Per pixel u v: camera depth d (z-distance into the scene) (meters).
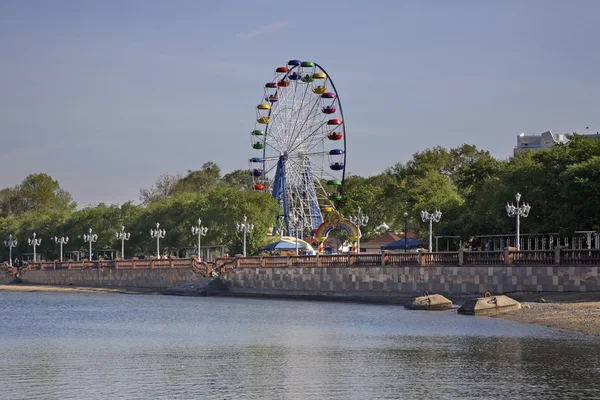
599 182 100.81
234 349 60.09
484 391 42.41
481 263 96.75
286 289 125.25
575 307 79.31
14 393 43.47
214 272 140.50
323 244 166.38
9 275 193.75
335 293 116.06
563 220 103.81
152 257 157.88
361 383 45.28
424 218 112.81
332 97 163.62
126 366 52.12
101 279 167.12
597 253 86.44
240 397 42.19
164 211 191.75
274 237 173.50
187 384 45.72
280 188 175.62
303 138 168.62
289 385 45.09
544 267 89.88
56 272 179.25
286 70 169.00
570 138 125.56
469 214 143.00
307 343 63.06
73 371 50.31
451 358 53.25
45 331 75.75
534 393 41.72
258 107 171.62
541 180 115.44
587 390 42.31
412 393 42.34
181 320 87.00
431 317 82.69
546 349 55.94
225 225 172.50
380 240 183.88
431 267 101.75
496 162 172.25
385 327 73.31
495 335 64.44
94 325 82.06
